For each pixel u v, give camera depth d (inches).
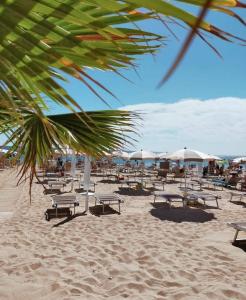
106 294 143.2
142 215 332.5
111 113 62.6
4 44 28.7
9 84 30.3
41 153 68.9
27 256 192.4
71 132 65.9
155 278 161.6
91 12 33.5
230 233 261.9
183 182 718.5
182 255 200.1
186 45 10.9
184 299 136.9
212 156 545.6
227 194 546.3
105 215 328.2
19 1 25.2
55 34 28.7
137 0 23.4
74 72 30.6
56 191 511.2
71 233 251.3
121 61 39.2
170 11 21.8
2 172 804.6
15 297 136.1
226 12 21.0
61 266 174.9
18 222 289.6
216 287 148.2
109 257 192.9
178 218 321.4
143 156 661.3
